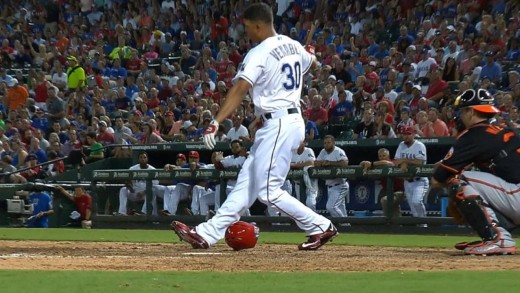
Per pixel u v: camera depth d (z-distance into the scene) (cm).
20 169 7238
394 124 6488
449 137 5803
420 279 2306
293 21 9025
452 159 3116
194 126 7156
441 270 2578
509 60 6850
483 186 3122
